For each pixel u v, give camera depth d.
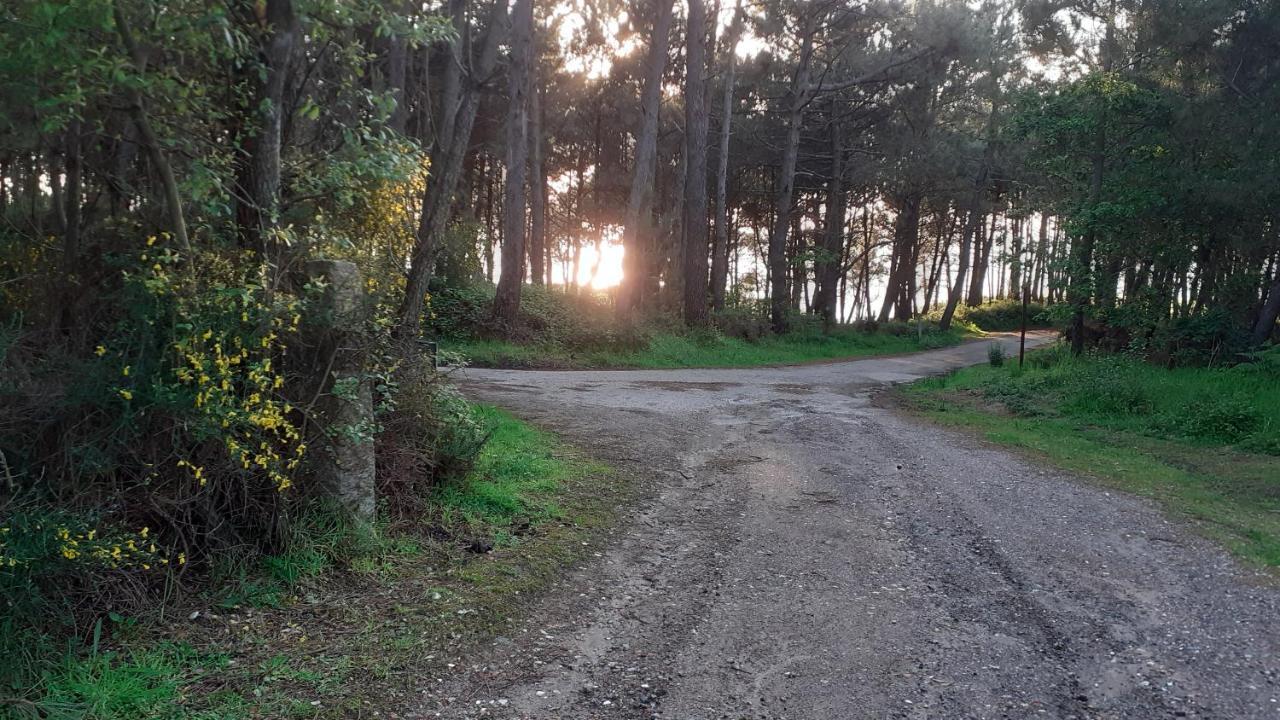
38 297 3.87
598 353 21.58
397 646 3.80
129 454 3.75
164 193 4.26
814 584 5.02
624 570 5.20
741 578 5.11
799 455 9.02
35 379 3.51
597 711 3.42
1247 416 10.54
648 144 24.11
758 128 35.94
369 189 5.60
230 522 4.20
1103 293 17.97
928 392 16.95
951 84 33.47
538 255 28.80
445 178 6.27
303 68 5.54
